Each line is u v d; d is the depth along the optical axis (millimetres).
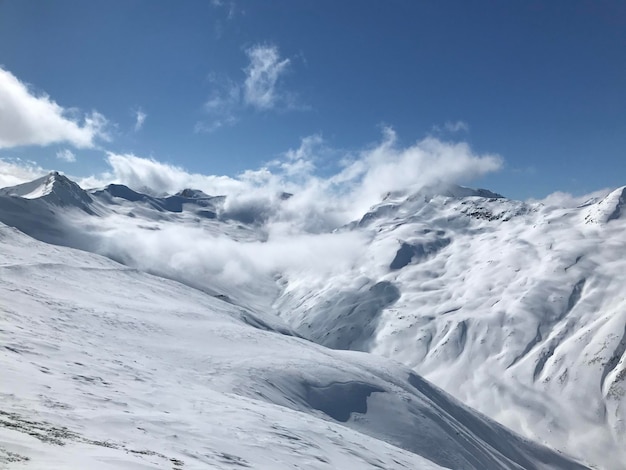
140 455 12227
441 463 45500
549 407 159125
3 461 8172
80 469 8906
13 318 32719
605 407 155250
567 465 87938
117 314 54188
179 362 41812
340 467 21281
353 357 81500
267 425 24234
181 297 94688
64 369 21328
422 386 78125
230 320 79438
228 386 37562
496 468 55969
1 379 16172
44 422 12633
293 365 53031
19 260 72562
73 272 77812
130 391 21578
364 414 49094
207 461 14727
